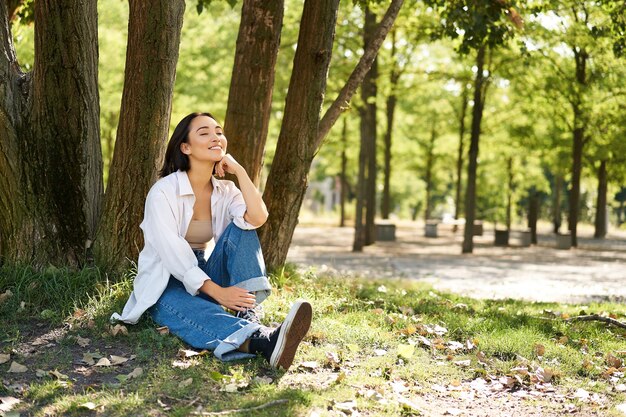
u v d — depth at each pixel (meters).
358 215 18.95
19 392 3.66
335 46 18.08
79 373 3.96
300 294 6.25
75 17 5.56
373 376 4.23
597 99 20.39
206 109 21.72
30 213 5.58
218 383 3.83
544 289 11.14
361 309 6.12
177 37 5.58
